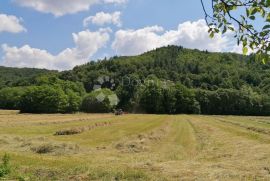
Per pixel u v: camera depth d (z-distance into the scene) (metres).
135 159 21.61
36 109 112.44
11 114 95.44
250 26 4.14
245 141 30.19
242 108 125.44
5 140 30.16
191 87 156.62
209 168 17.53
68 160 21.06
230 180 14.96
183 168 17.45
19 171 16.30
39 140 31.69
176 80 164.38
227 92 126.62
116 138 35.66
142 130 44.97
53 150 25.16
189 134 41.28
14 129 45.25
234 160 20.66
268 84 151.75
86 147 27.72
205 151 26.33
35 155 23.67
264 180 15.00
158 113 122.75
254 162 19.33
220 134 38.84
